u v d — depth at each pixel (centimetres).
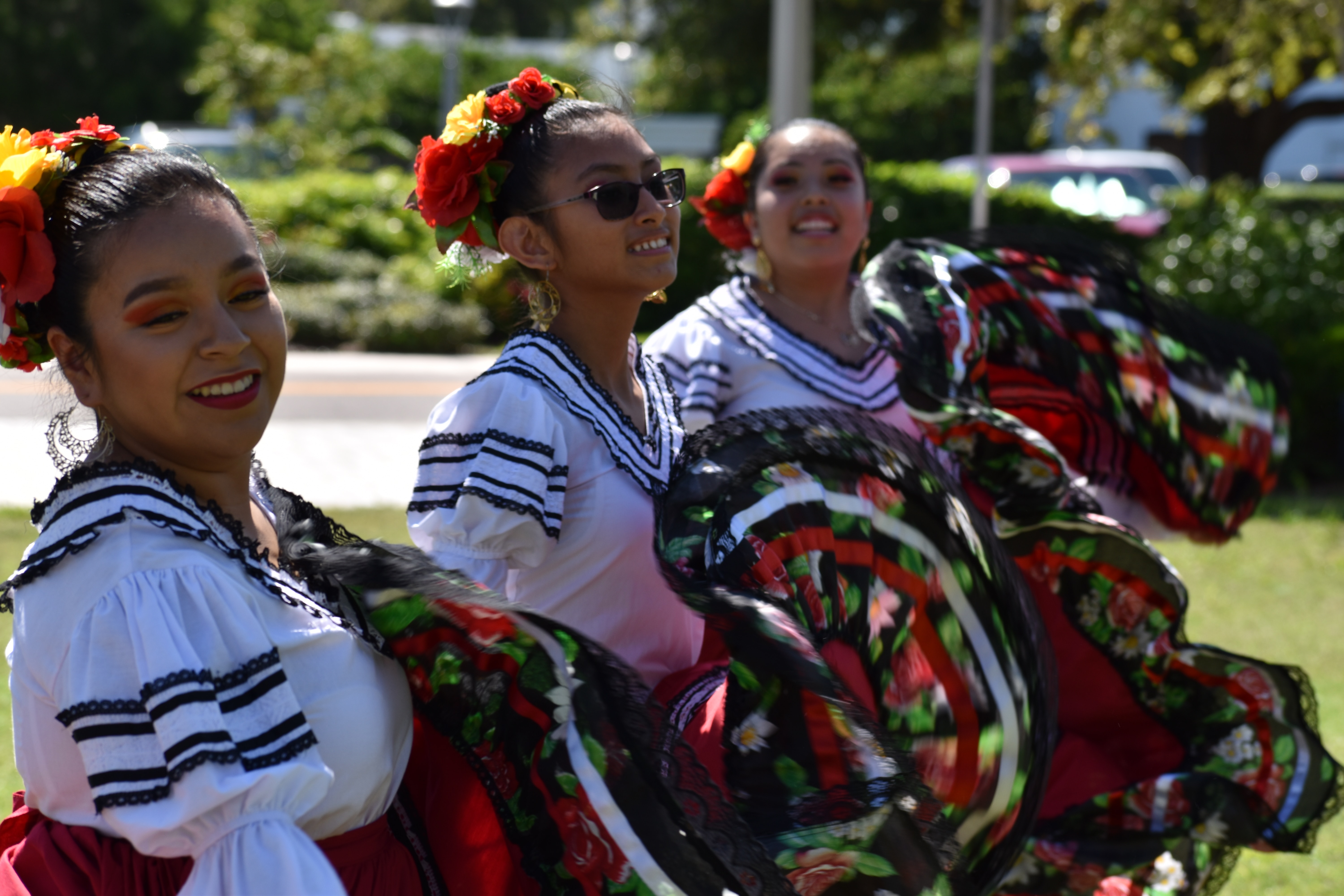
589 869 180
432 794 201
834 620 217
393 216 1638
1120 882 272
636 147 237
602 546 228
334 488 787
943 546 226
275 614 172
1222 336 317
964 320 282
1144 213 1672
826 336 346
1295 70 1170
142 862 168
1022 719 227
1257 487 319
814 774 188
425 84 3031
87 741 155
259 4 2886
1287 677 281
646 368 255
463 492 218
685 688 217
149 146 183
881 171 1344
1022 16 1346
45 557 162
